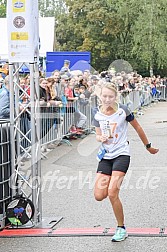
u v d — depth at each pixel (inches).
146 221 238.7
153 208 261.6
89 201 281.4
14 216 237.5
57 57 809.5
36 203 240.4
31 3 230.2
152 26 1625.2
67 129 506.0
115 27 1820.9
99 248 203.3
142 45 1647.4
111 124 213.2
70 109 511.8
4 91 353.1
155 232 220.5
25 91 264.7
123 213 230.2
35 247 208.4
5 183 239.5
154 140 533.3
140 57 1667.1
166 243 207.0
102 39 1878.7
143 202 274.2
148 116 842.2
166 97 1337.4
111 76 668.7
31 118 238.1
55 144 487.2
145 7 1630.2
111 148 214.8
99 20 1840.6
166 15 1627.7
